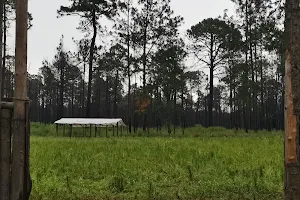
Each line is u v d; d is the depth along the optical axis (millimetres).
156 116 37906
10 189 4461
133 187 7098
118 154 12375
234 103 36156
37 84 64500
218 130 34594
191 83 49000
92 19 36719
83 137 27656
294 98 3969
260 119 44250
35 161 10305
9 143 4500
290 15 4062
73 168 9305
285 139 4051
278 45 23594
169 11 34375
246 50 34531
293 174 3943
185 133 32531
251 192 6730
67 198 6348
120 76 38844
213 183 7270
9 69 30531
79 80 58938
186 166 9453
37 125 34781
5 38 28672
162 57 33969
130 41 34281
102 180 7719
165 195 6531
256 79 36469
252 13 33219
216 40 39062
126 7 34000
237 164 9703
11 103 4496
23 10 4527
